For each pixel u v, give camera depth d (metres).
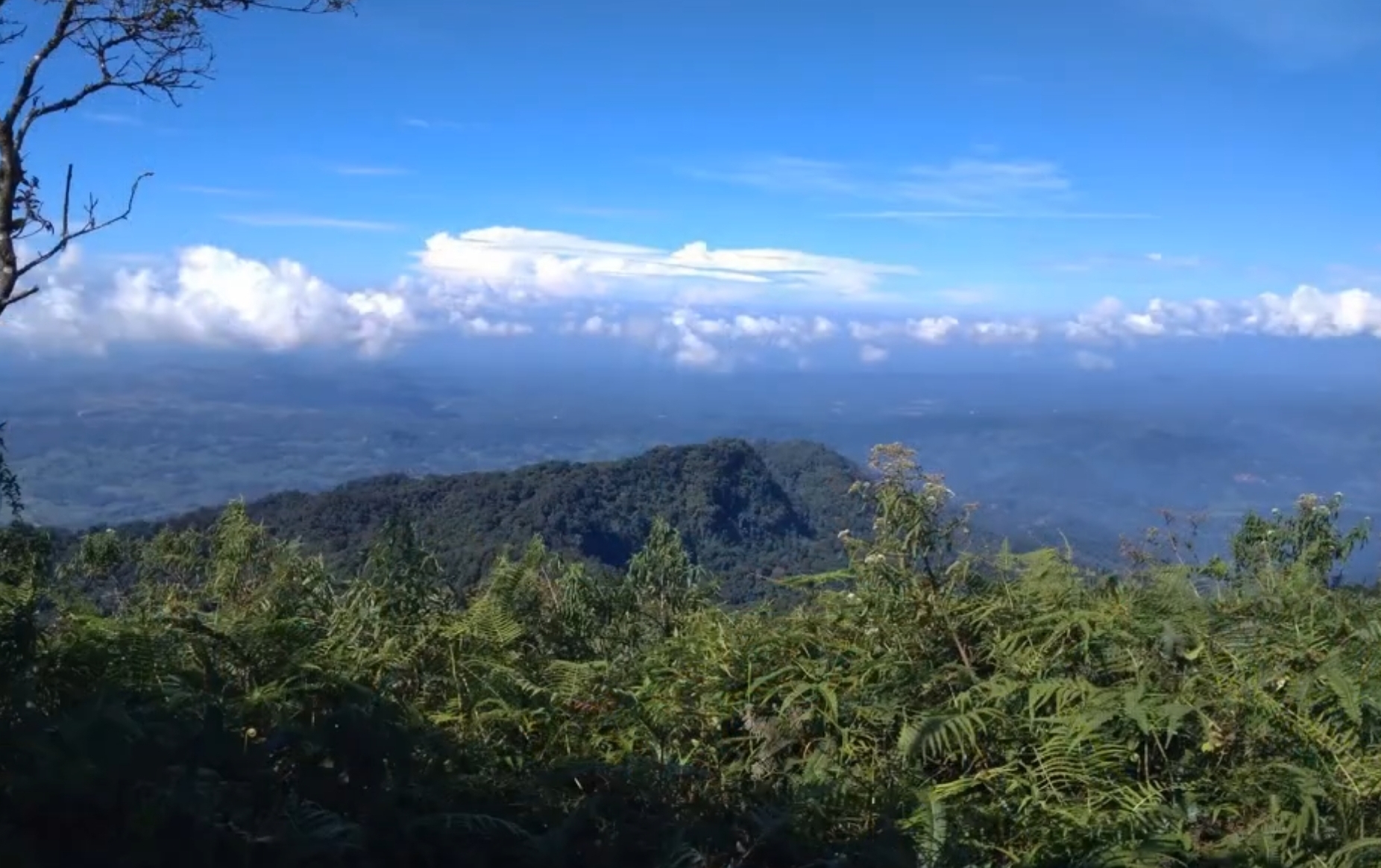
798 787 4.31
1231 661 4.92
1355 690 4.43
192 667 5.20
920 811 4.11
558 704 5.35
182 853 2.95
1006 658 5.09
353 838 3.31
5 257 5.49
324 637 5.91
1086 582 5.93
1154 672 4.93
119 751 3.20
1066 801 4.25
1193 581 6.11
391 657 5.61
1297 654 4.90
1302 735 4.34
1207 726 4.41
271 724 4.49
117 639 4.98
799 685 5.08
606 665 5.70
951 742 4.60
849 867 3.78
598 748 4.98
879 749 4.75
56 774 3.05
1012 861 3.98
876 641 5.39
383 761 3.80
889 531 5.70
